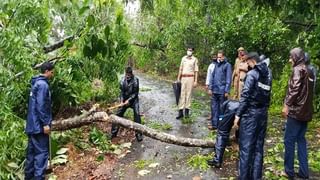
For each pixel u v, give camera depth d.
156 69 23.19
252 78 4.93
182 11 15.30
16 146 6.10
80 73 8.33
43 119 5.30
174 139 6.99
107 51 7.17
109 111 8.13
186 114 9.54
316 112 9.06
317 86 8.98
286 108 5.18
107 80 9.12
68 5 7.08
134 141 7.69
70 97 8.26
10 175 5.84
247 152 5.04
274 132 8.07
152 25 14.51
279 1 7.55
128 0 8.31
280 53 13.41
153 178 5.75
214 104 8.39
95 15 6.66
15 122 6.14
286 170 5.35
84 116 7.39
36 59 7.35
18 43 6.39
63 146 7.24
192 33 17.75
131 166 6.33
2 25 6.74
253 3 8.37
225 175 5.73
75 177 6.03
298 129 5.20
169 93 14.99
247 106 4.99
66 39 7.75
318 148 6.86
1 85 6.30
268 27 13.33
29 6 6.78
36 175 5.41
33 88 5.36
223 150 6.06
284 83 10.37
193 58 9.49
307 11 7.37
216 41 15.25
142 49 14.26
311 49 8.50
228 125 5.96
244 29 13.65
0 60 6.42
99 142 7.46
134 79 7.80
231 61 14.14
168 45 17.17
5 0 6.68
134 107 7.84
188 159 6.51
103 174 6.04
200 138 7.81
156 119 9.78
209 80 8.41
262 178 5.51
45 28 7.34
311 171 5.74
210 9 14.09
